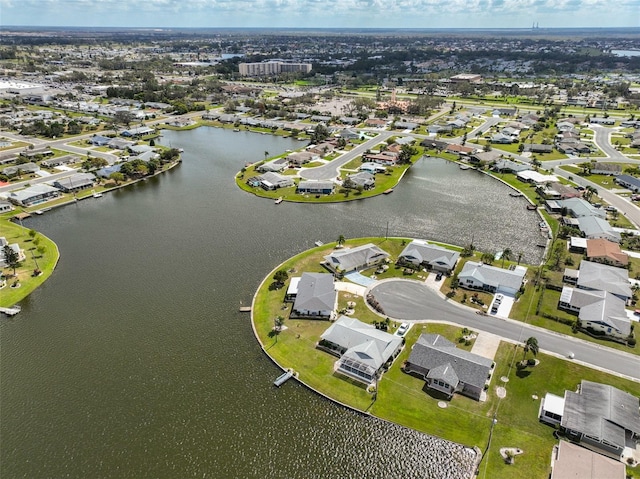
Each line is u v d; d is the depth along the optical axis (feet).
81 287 365.81
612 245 403.34
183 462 222.89
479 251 418.92
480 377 257.55
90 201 553.23
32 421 244.22
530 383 264.31
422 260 387.55
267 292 353.51
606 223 450.71
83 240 447.42
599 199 529.86
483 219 492.13
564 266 388.16
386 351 279.69
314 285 342.85
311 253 412.57
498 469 215.72
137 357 289.33
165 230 469.16
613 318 304.30
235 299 347.97
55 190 552.00
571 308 327.67
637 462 215.92
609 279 349.41
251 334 310.04
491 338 300.81
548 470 213.87
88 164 648.38
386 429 239.09
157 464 221.87
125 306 340.59
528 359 280.10
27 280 371.97
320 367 279.08
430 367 268.62
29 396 260.21
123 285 367.86
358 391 261.44
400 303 338.34
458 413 246.06
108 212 517.96
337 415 248.11
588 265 373.20
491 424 238.89
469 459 222.89
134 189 595.47
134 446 230.68
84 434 237.04
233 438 235.20
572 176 607.37
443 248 399.44
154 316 328.49
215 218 498.28
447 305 335.88
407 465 221.66
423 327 312.50
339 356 287.07
